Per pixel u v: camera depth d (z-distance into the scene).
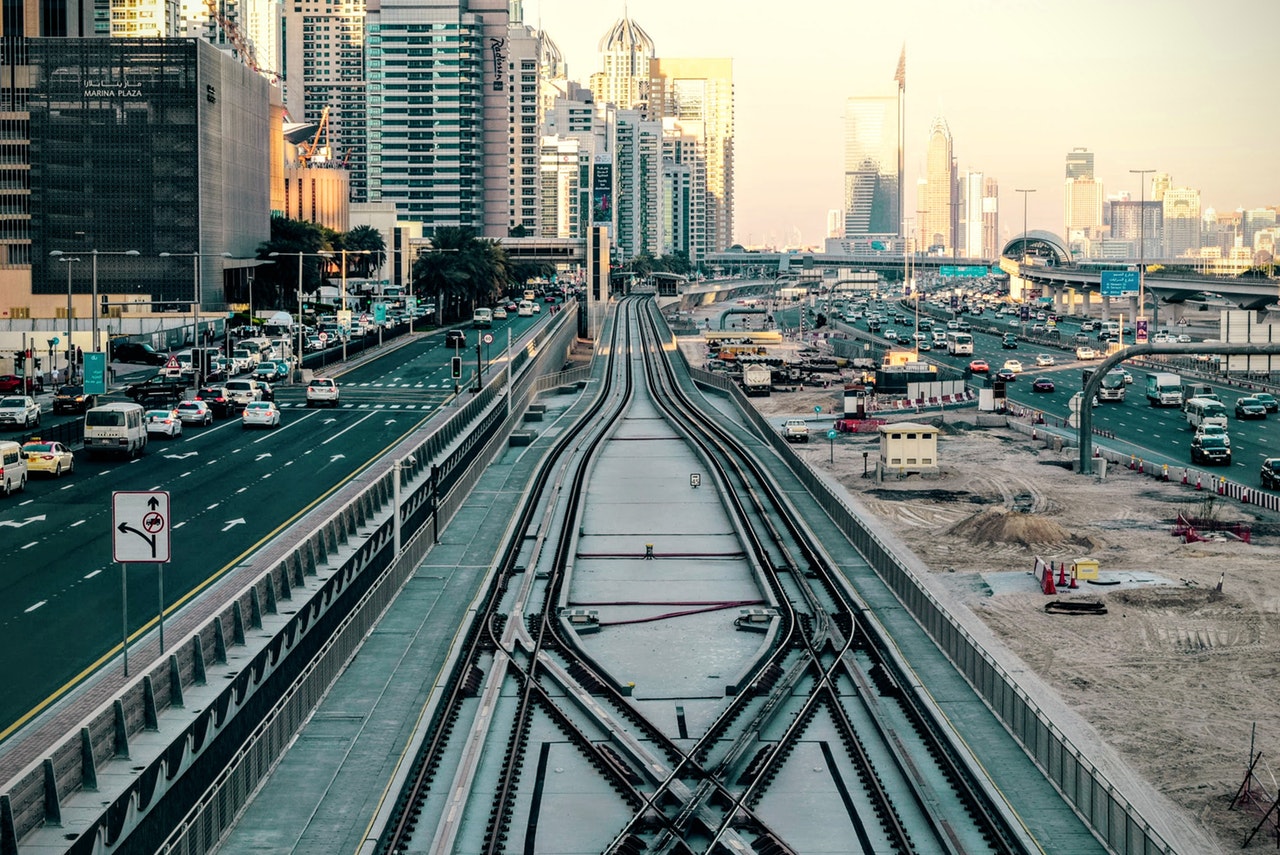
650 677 59.03
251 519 81.00
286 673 49.00
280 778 45.50
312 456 106.19
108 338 163.12
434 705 52.56
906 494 109.94
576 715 53.44
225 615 46.31
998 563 84.31
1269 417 157.38
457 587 72.94
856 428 150.75
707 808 42.97
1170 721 54.34
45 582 65.44
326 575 56.22
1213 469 120.56
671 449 135.12
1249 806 45.50
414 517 77.31
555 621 67.00
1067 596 75.00
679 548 87.12
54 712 46.75
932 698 54.84
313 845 40.28
